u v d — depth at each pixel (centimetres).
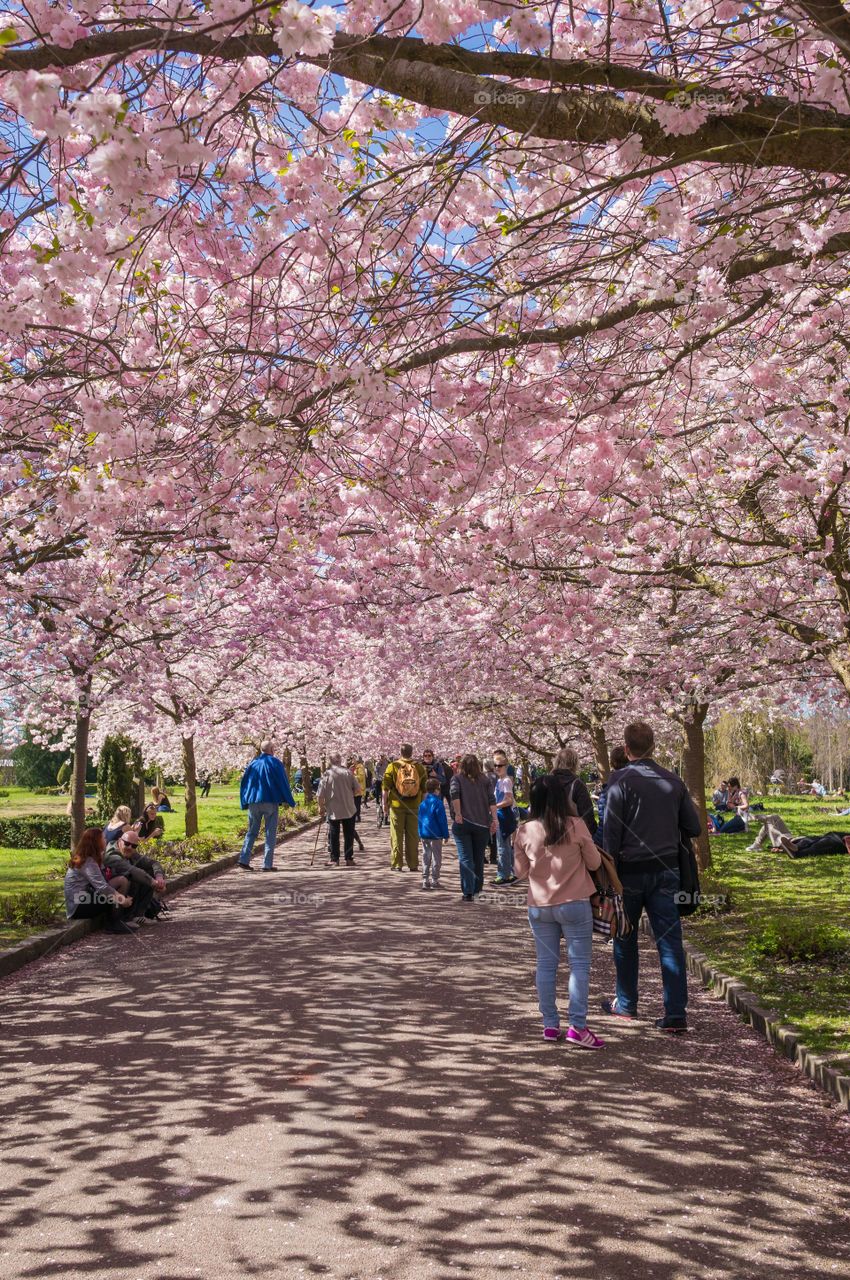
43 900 1112
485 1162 459
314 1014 731
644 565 1018
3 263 530
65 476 600
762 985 789
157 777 3881
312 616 1395
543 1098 550
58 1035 687
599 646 1325
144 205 402
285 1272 358
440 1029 694
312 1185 433
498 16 379
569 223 493
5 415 638
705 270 501
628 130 380
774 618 970
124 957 970
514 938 1068
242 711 2205
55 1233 391
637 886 726
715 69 413
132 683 1305
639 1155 470
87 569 1079
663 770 732
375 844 2511
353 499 750
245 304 602
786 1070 606
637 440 740
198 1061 617
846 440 732
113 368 611
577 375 643
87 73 366
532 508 866
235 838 2419
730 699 1471
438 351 524
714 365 772
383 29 407
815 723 4253
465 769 1401
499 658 1562
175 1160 462
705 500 984
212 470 647
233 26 331
